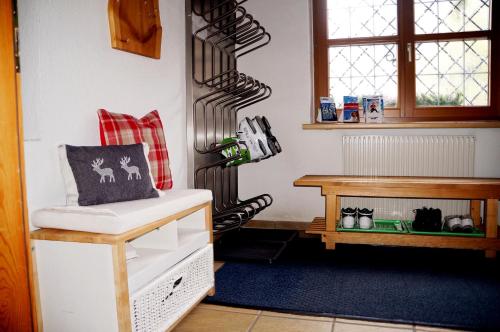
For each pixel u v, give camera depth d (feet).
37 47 5.79
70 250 5.25
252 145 10.06
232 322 6.76
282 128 12.73
